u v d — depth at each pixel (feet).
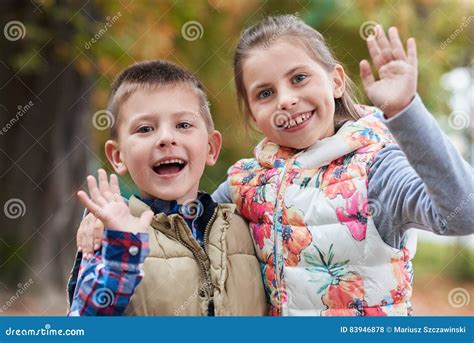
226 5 20.11
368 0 19.49
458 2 22.67
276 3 19.92
